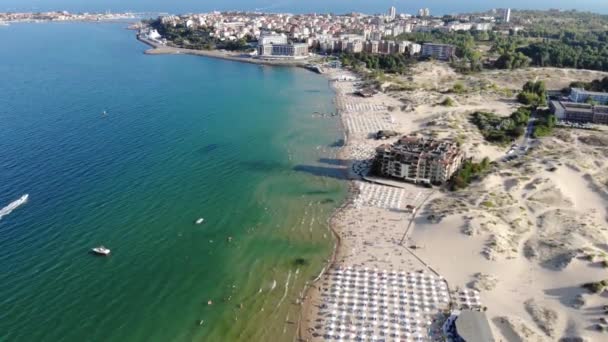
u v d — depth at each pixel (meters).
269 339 122.50
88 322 126.31
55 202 185.50
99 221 173.38
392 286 141.00
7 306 130.25
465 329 119.31
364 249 160.62
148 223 174.00
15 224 168.50
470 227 163.50
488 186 198.75
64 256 152.75
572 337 118.50
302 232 172.25
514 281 141.38
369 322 127.50
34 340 119.69
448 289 139.25
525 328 122.25
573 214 175.62
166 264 151.25
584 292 132.00
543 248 153.75
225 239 166.50
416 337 122.12
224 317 130.00
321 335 123.62
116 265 149.50
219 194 199.12
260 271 149.75
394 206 189.75
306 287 142.12
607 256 145.25
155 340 121.31
